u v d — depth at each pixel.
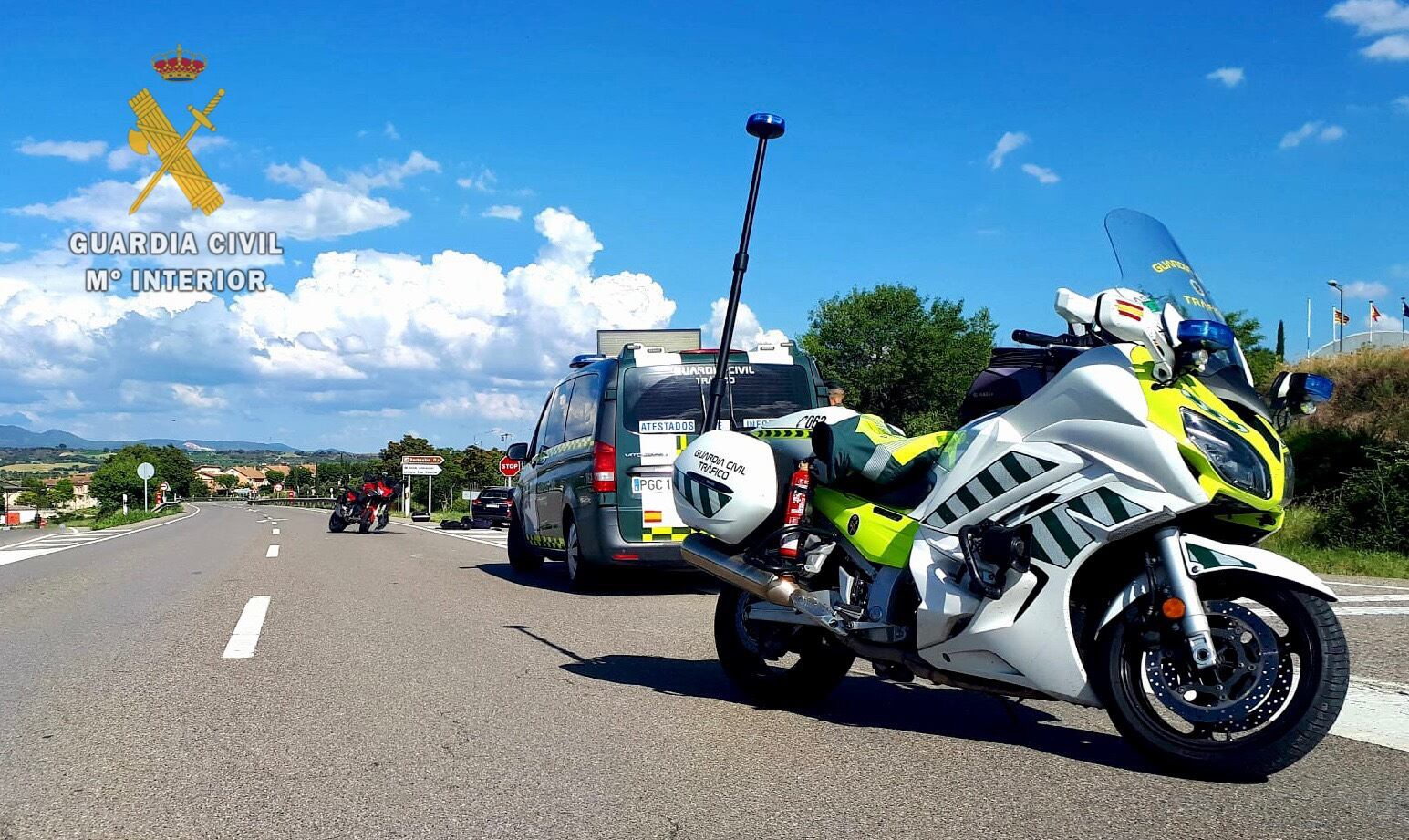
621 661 6.49
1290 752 3.69
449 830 3.49
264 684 5.86
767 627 5.26
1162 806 3.64
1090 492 3.99
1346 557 13.29
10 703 5.49
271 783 4.02
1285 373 4.22
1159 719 3.96
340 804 3.76
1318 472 17.69
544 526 11.63
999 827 3.46
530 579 11.87
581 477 10.30
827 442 4.79
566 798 3.81
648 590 10.58
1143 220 4.71
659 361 10.22
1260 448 3.92
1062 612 4.04
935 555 4.38
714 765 4.21
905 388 47.03
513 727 4.85
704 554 5.22
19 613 9.16
